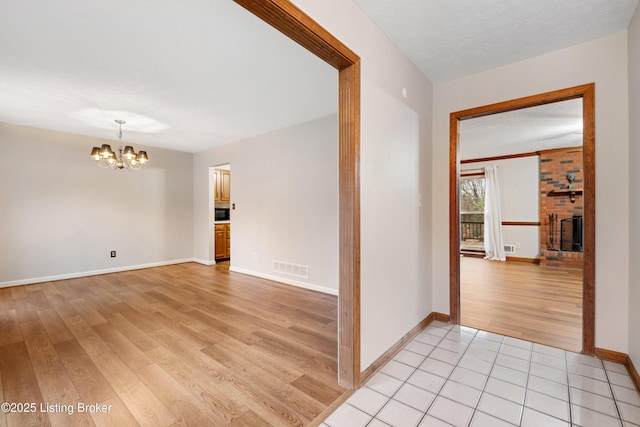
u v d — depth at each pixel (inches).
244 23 78.7
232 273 204.8
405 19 79.4
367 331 78.4
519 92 100.9
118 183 209.0
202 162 242.5
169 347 94.5
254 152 195.5
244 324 113.7
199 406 66.2
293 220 172.4
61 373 79.3
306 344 97.0
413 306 103.9
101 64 100.1
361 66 75.7
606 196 86.2
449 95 115.6
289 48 91.0
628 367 80.6
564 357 88.0
